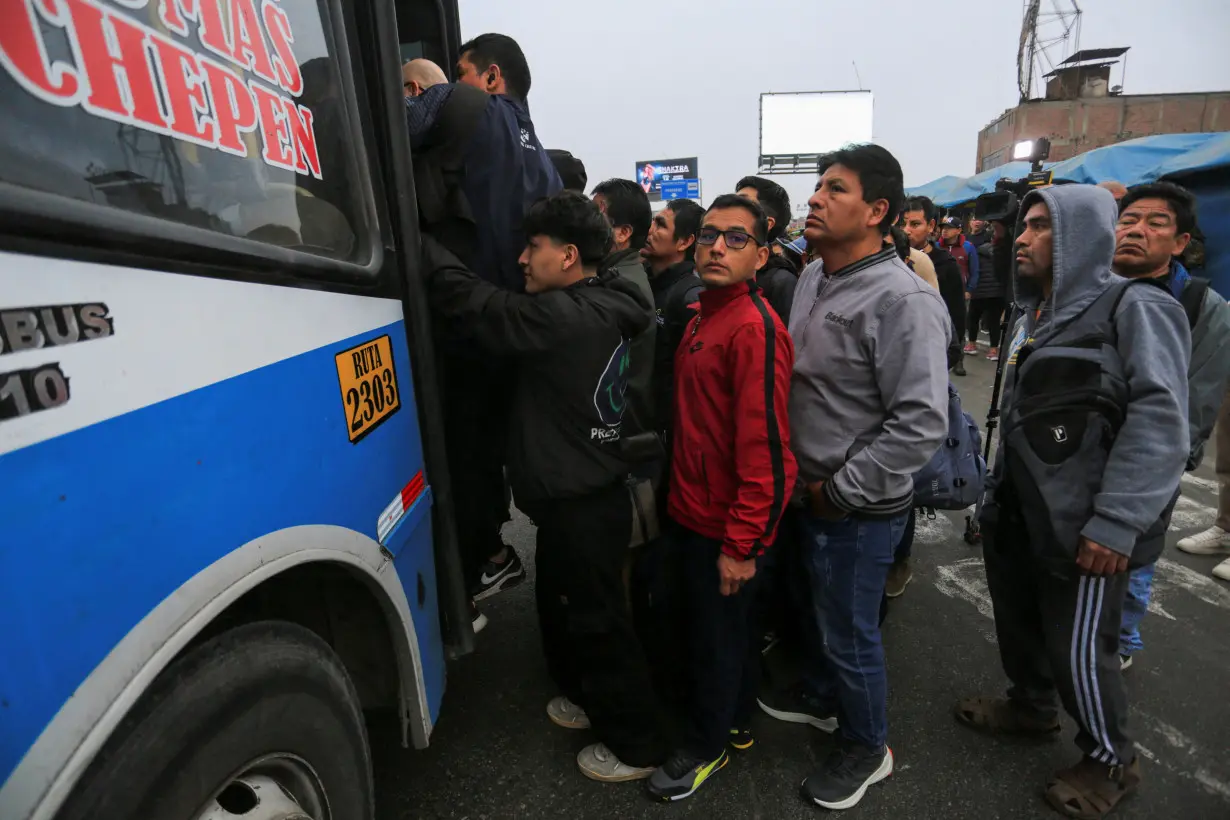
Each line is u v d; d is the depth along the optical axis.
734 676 1.91
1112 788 1.88
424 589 1.68
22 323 0.66
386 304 1.55
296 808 1.05
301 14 1.32
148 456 0.80
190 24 0.99
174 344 0.85
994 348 8.35
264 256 1.07
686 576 1.95
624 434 2.11
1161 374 1.63
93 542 0.72
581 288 1.78
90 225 0.75
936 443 1.64
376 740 2.21
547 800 1.97
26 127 0.72
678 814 1.92
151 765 0.80
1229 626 2.80
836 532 1.82
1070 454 1.74
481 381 2.07
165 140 0.93
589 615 1.86
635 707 1.93
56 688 0.68
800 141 30.98
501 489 2.37
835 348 1.78
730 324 1.74
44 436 0.67
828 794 1.92
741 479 1.69
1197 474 4.61
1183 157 6.70
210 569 0.89
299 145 1.29
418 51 2.64
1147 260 2.34
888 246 1.80
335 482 1.24
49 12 0.76
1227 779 2.01
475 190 1.84
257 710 0.98
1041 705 2.13
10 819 0.63
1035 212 1.87
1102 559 1.68
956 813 1.91
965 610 3.00
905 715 2.32
